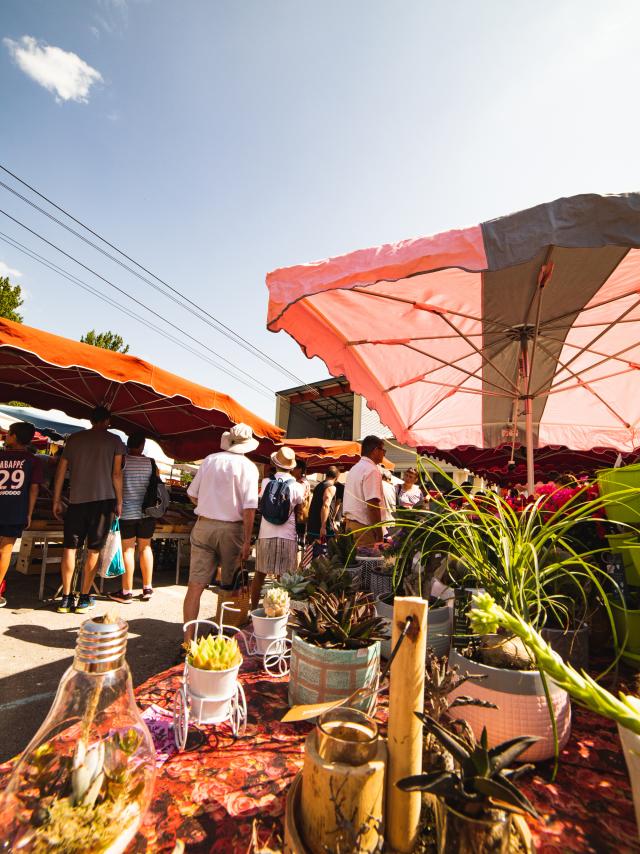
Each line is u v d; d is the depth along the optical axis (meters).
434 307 2.54
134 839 0.63
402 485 4.68
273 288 1.68
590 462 5.59
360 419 16.19
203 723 0.95
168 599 4.95
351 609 1.10
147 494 4.84
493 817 0.51
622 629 1.26
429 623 1.20
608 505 1.26
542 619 1.17
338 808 0.57
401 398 3.79
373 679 1.03
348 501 3.31
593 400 3.70
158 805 0.75
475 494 1.25
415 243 1.42
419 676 0.63
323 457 9.14
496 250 1.29
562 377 3.42
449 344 3.13
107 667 0.68
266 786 0.81
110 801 0.60
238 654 1.04
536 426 4.06
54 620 3.88
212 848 0.66
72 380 5.20
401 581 1.37
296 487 4.22
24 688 2.62
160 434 7.32
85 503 4.16
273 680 1.30
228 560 3.11
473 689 0.88
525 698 0.84
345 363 3.12
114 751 0.64
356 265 1.50
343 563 1.75
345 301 2.58
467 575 1.37
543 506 1.59
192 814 0.73
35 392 5.88
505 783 0.52
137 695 1.21
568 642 1.07
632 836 0.70
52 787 0.59
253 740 0.97
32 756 0.62
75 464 4.18
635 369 3.16
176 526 5.94
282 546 4.11
